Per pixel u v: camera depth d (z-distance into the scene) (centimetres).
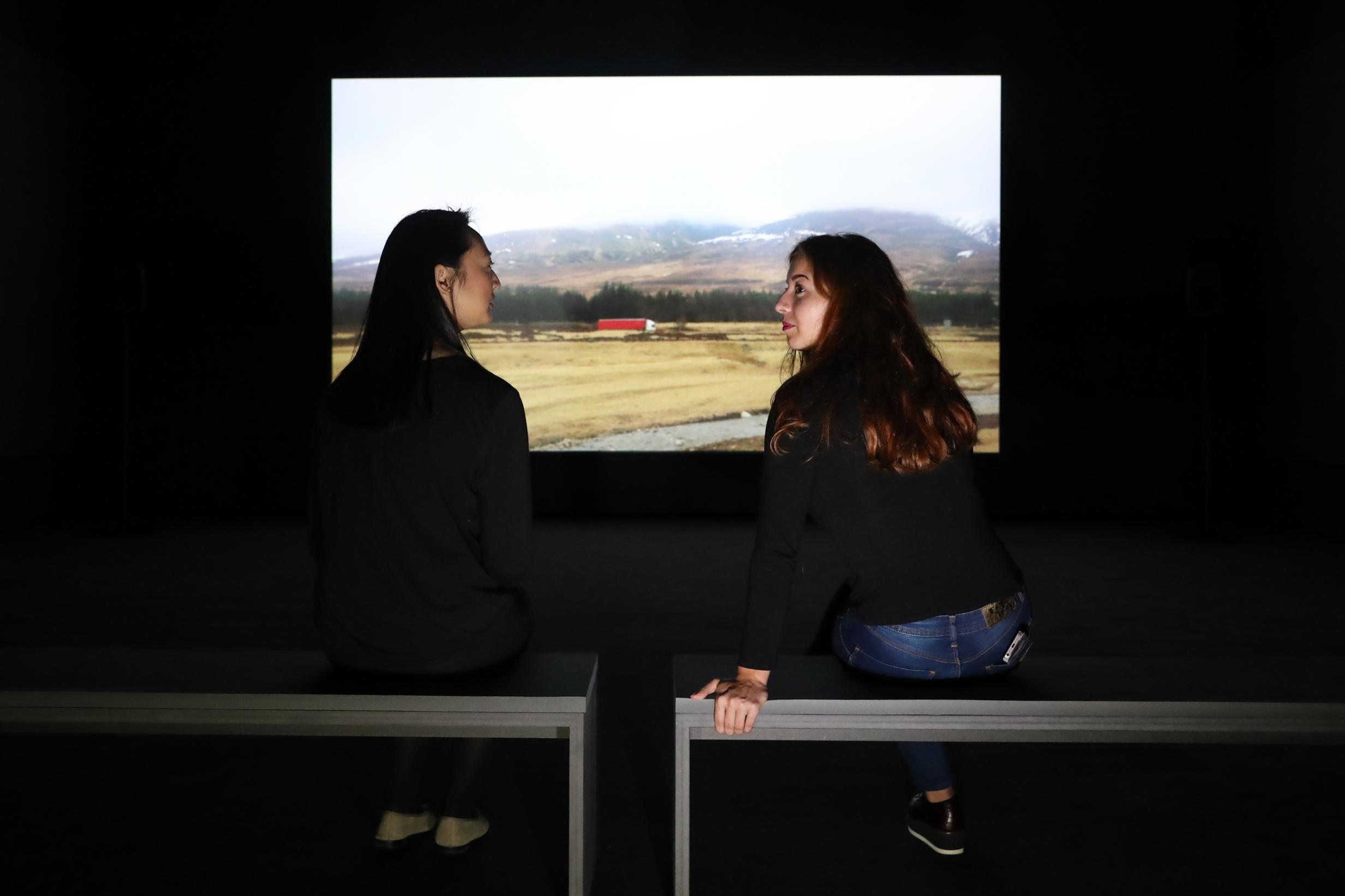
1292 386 629
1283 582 450
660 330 704
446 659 153
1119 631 353
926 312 693
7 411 600
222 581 442
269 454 692
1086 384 683
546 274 703
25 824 187
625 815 196
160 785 207
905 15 684
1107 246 679
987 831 187
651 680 295
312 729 146
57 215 648
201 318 688
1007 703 145
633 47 695
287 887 163
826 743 237
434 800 200
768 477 152
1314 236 604
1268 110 650
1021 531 626
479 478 155
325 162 690
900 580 151
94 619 365
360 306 696
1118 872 170
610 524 662
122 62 681
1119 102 676
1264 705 145
